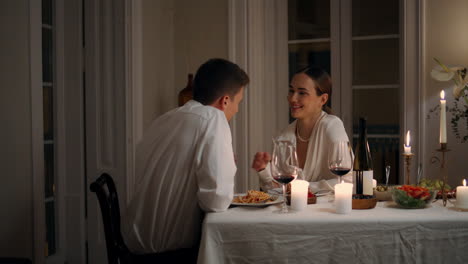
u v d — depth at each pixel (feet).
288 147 5.17
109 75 10.68
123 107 10.56
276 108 12.60
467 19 10.11
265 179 6.90
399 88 11.65
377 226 4.74
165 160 5.27
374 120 11.96
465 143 10.11
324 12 12.34
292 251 4.77
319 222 4.75
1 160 8.60
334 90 12.30
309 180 7.48
